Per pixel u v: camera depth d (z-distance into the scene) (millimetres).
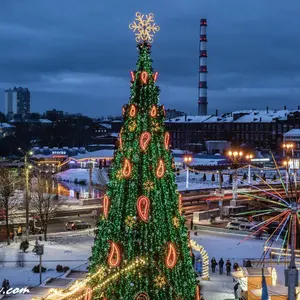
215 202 86125
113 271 21578
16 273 42562
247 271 34531
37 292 34812
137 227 21375
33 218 64188
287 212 22766
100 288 21812
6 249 51750
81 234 60125
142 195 21312
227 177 122250
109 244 21594
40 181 80000
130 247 21344
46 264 45500
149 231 21359
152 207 21422
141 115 21609
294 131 188750
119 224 21500
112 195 21891
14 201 76625
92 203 80562
